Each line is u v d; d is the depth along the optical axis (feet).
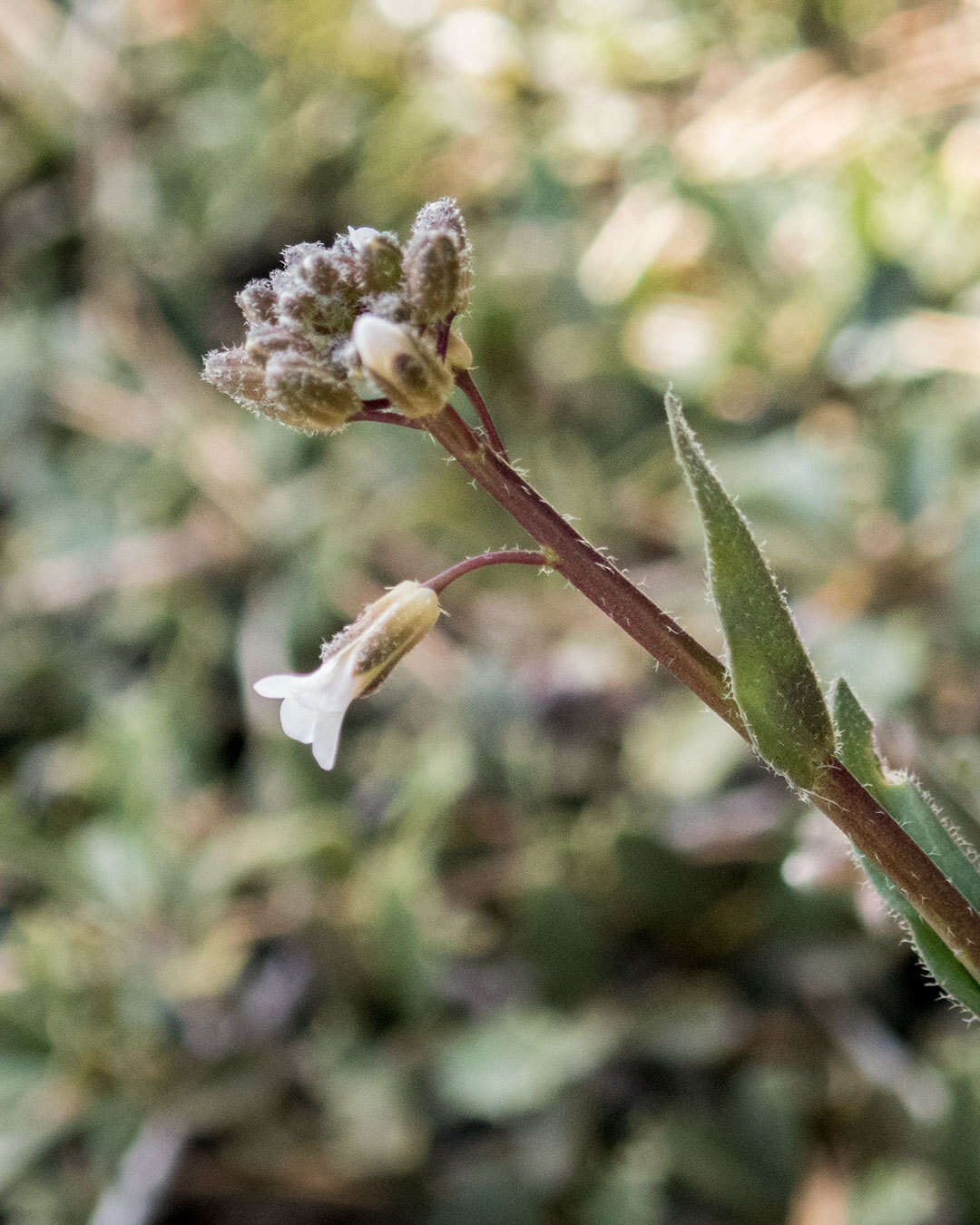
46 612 1.20
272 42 1.45
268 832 0.98
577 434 1.14
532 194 1.24
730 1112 0.80
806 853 0.68
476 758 0.98
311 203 1.37
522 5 1.33
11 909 1.05
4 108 1.52
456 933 0.93
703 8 1.31
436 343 0.51
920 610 0.94
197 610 1.18
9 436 1.33
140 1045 0.91
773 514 0.98
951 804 0.66
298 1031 0.92
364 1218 0.86
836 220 1.10
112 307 1.39
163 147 1.46
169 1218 0.88
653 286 1.15
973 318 1.01
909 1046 0.83
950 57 1.16
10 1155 0.86
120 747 1.05
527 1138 0.83
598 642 1.04
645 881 0.89
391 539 1.16
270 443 1.24
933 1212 0.72
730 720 0.51
